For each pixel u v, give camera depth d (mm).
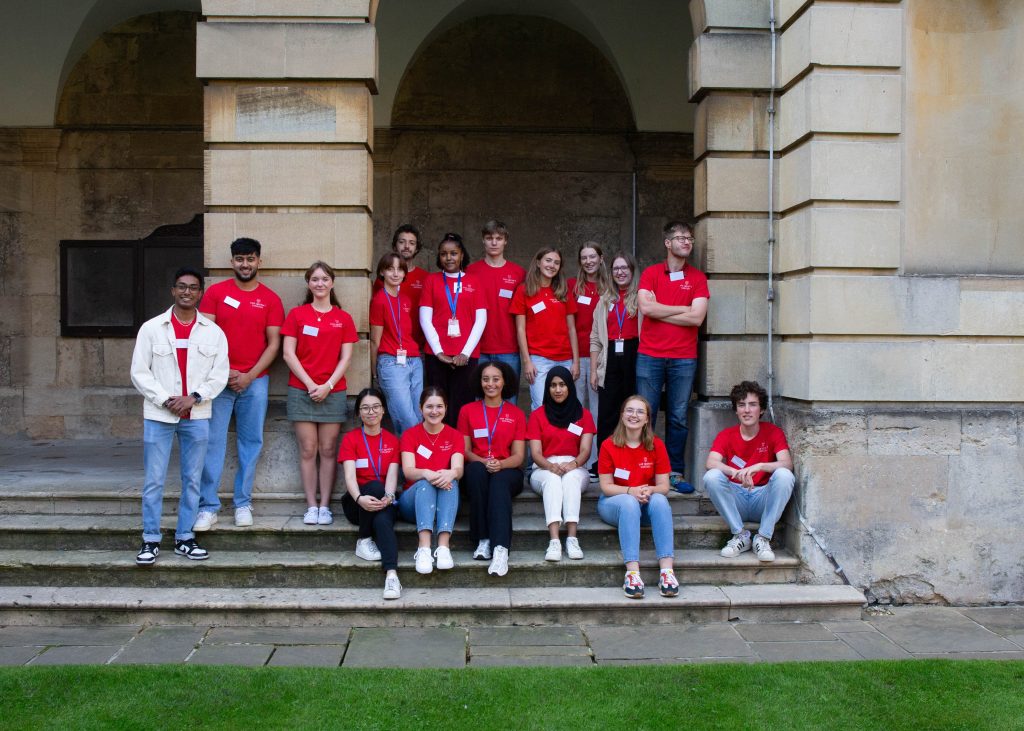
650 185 9750
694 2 6410
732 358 6219
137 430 9578
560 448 5691
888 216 5582
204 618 5000
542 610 5059
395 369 6020
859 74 5590
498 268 6508
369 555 5340
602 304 6645
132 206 9609
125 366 9617
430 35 9445
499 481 5418
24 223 9500
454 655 4559
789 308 5922
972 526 5559
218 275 5945
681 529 5723
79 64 9539
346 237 5926
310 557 5402
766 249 6234
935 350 5559
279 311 5770
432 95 9625
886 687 4082
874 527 5535
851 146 5578
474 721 3693
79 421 9539
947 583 5551
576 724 3670
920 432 5531
